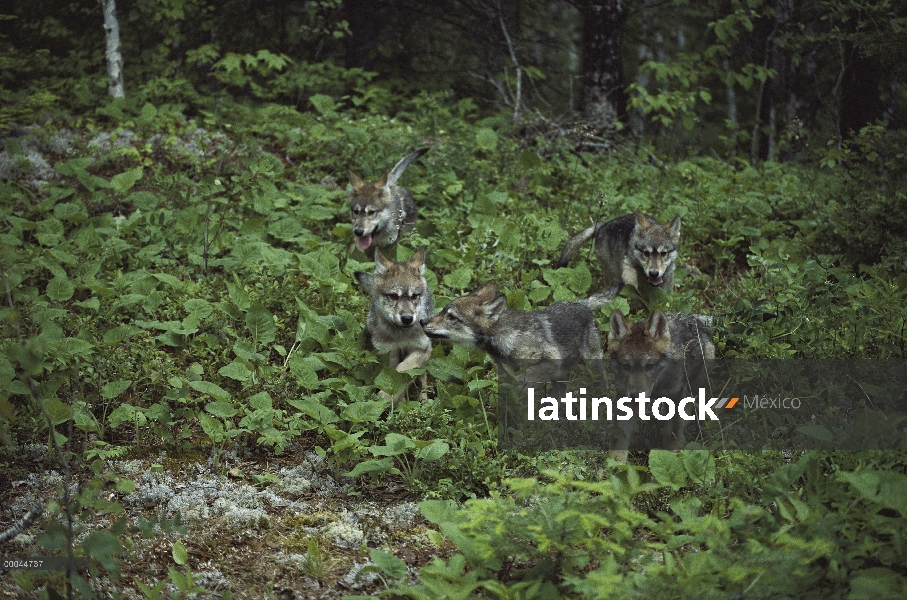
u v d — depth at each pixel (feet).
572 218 30.73
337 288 23.00
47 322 17.65
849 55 45.50
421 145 35.42
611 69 43.98
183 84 42.70
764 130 49.52
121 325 19.80
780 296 19.93
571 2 46.73
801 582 10.90
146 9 44.60
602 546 11.20
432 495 15.28
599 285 27.12
